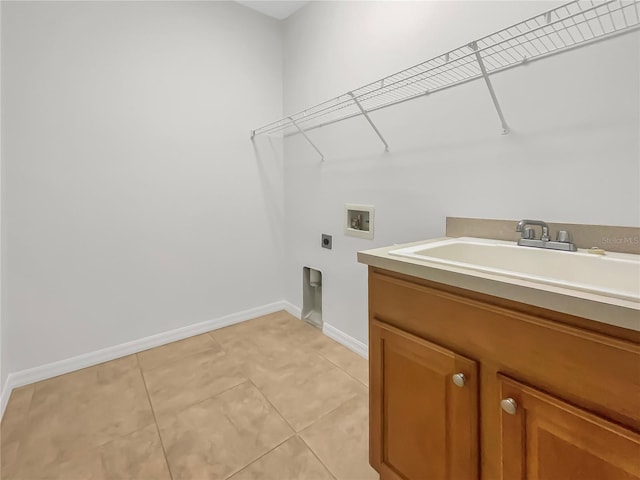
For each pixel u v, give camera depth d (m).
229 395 1.51
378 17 1.63
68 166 1.66
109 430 1.28
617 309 0.51
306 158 2.24
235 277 2.35
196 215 2.13
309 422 1.32
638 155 0.91
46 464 1.11
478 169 1.28
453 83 1.32
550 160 1.08
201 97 2.08
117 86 1.78
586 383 0.56
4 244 1.50
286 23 2.35
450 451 0.80
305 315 2.42
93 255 1.77
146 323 1.98
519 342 0.65
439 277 0.77
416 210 1.53
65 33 1.61
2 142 1.47
